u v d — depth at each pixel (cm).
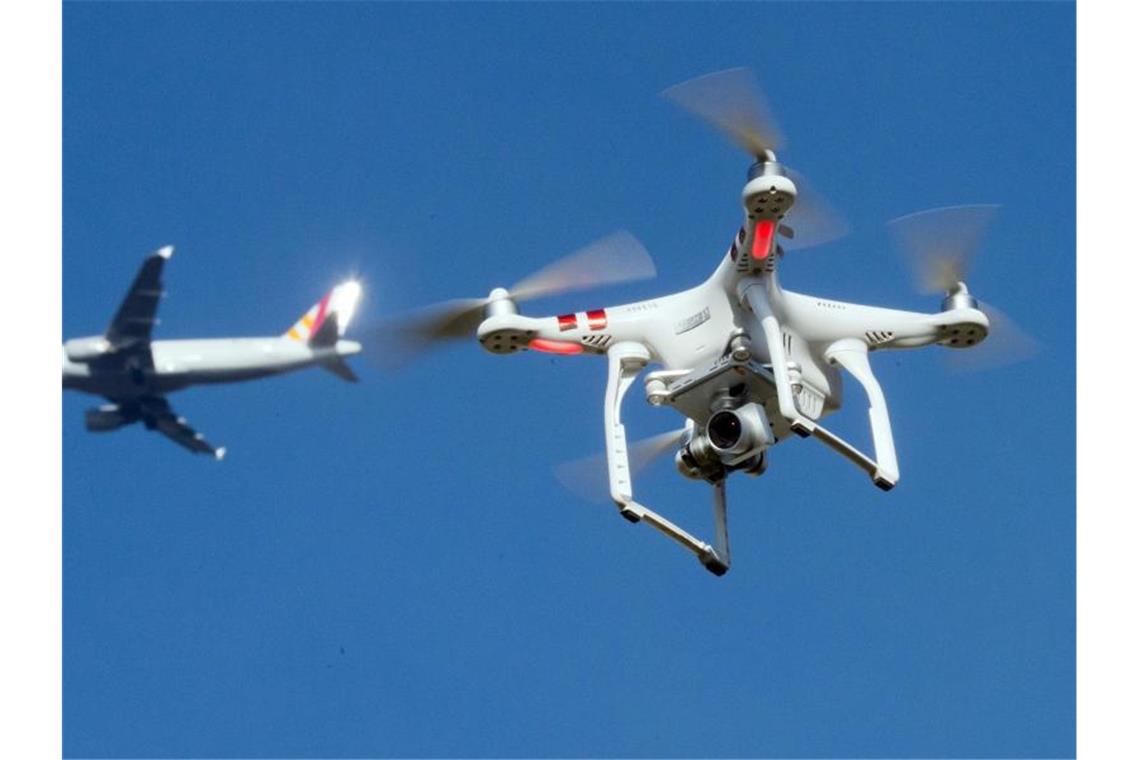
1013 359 1950
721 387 1706
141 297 7806
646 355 1755
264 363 8081
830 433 1623
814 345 1769
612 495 1681
